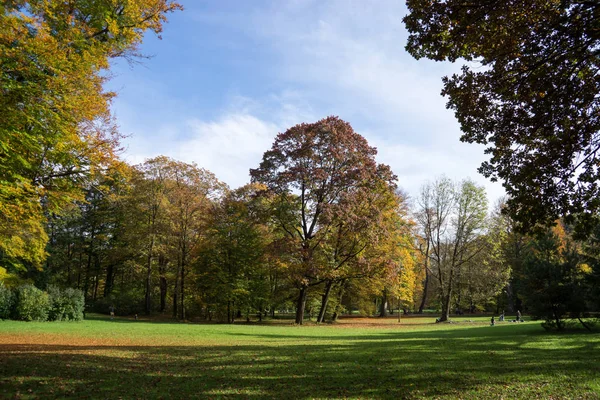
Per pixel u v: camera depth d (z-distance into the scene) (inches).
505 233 1803.6
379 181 1378.0
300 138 1373.0
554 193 435.2
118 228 1883.6
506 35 381.7
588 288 874.1
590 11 348.2
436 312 2741.1
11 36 385.7
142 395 314.0
